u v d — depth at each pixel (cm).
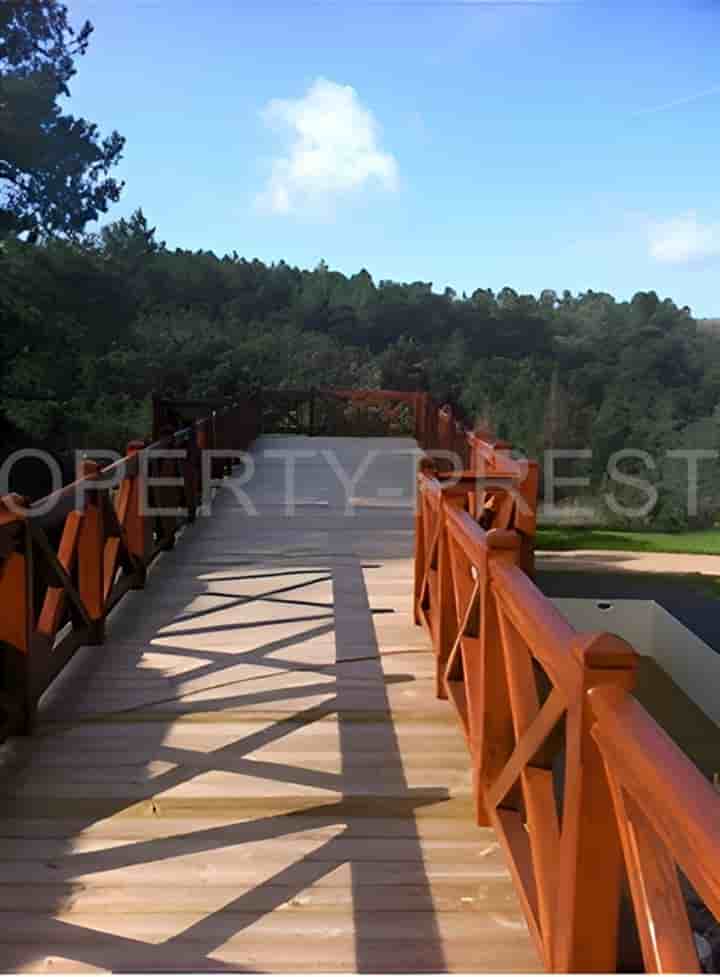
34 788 274
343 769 288
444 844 244
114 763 291
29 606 307
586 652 146
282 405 1448
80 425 1623
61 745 304
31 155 1569
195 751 301
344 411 1444
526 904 200
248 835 248
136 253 1953
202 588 514
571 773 153
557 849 184
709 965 269
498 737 247
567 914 156
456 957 198
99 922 209
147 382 2002
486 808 250
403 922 210
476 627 274
